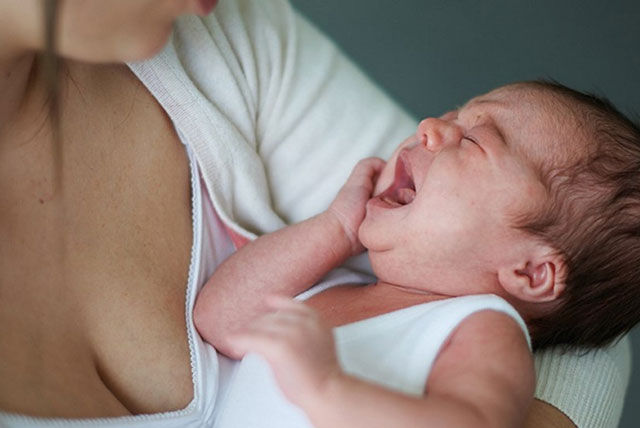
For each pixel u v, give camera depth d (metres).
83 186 1.16
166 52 1.26
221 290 1.29
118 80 1.22
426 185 1.31
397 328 1.21
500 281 1.31
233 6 1.39
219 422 1.21
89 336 1.14
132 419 1.10
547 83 1.41
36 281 1.10
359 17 2.84
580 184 1.29
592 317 1.32
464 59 2.80
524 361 1.13
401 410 1.02
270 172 1.42
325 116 1.44
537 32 2.89
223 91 1.33
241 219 1.37
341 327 1.22
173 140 1.27
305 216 1.44
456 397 1.07
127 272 1.18
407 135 1.52
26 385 1.04
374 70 2.73
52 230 1.12
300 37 1.48
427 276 1.32
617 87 2.76
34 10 0.98
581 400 1.25
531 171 1.29
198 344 1.21
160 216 1.24
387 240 1.32
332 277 1.38
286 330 1.01
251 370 1.22
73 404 1.06
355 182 1.40
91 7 0.99
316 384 1.01
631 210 1.29
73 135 1.15
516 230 1.28
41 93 1.11
